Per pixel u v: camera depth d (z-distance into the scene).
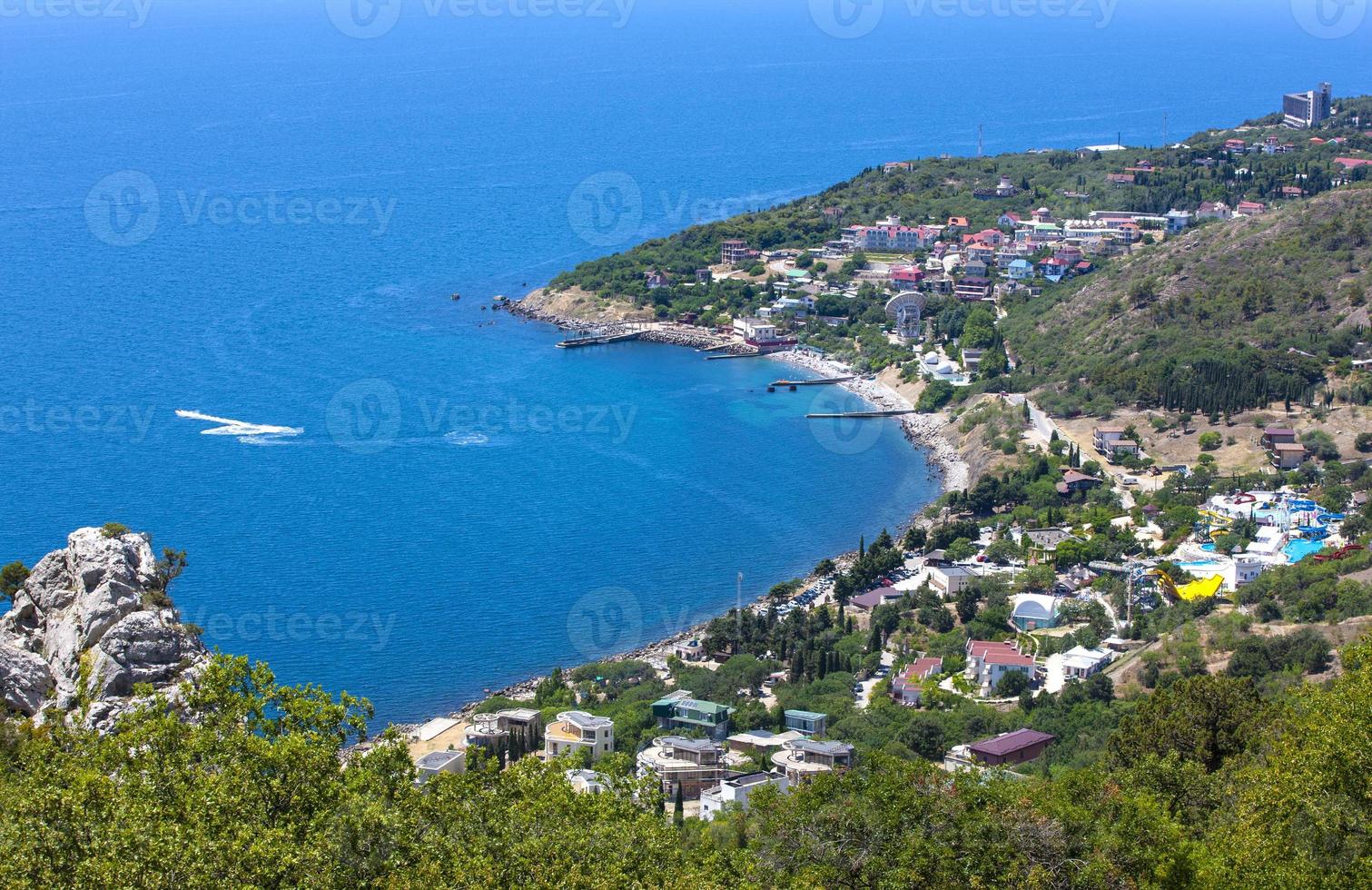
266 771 93.00
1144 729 136.50
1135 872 99.81
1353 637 185.12
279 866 84.44
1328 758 93.56
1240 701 135.00
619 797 109.38
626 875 95.12
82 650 114.69
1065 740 168.12
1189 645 194.00
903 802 104.81
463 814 97.44
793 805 108.88
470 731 175.25
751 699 192.88
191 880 81.88
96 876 80.94
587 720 172.12
